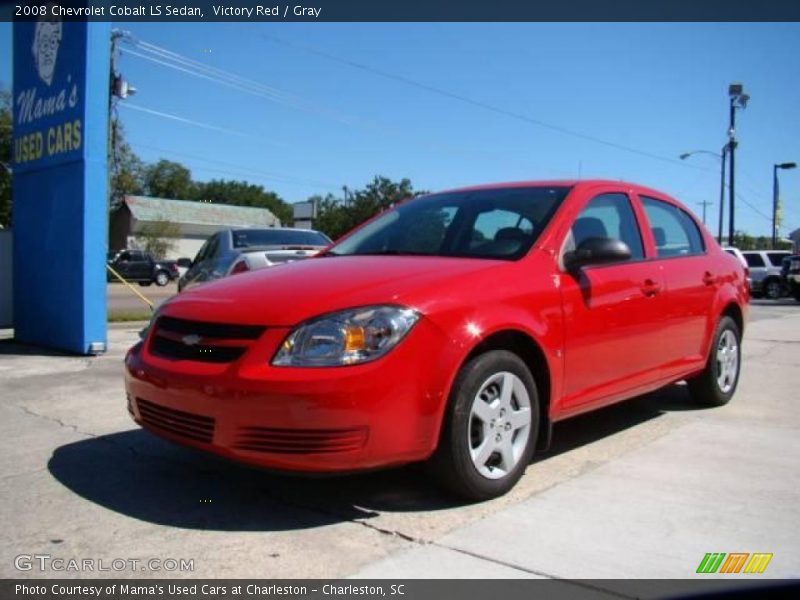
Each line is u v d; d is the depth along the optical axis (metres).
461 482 3.54
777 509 3.62
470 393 3.51
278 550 3.14
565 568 2.97
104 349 8.79
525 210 4.52
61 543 3.21
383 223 5.11
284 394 3.18
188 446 3.54
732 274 6.04
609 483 3.99
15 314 10.00
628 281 4.63
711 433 5.09
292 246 9.94
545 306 3.96
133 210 62.31
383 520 3.46
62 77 8.87
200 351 3.51
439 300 3.50
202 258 11.05
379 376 3.23
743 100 32.16
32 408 5.79
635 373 4.75
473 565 2.99
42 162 9.31
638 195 5.22
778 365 8.32
